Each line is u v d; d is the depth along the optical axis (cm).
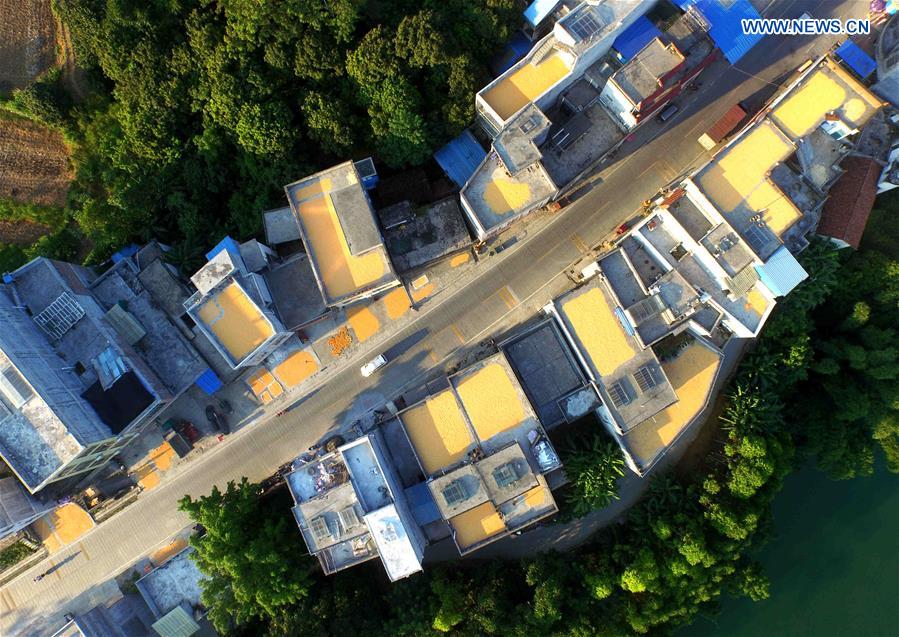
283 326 5422
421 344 5850
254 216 5625
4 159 5772
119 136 5666
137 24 5188
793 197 5019
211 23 5141
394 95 5031
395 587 5456
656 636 5525
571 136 5459
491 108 5078
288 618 5091
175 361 5566
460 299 5856
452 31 5269
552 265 5828
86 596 5816
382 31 5088
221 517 4966
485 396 5041
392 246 5653
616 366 5075
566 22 4975
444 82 5300
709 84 5866
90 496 5847
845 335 5894
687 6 5434
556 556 5581
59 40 5712
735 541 5344
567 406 5278
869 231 5803
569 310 5172
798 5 5831
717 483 5447
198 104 5322
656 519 5472
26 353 4972
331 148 5353
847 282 5681
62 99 5594
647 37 5369
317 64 5162
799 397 5988
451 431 5047
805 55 5812
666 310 5006
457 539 4984
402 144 5272
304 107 5209
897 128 5462
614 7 5009
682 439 5931
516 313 5816
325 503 4900
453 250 5653
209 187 5612
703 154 5806
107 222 5531
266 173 5412
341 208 5122
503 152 5041
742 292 4844
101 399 5212
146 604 5781
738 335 5438
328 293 5169
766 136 4916
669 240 5181
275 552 4962
